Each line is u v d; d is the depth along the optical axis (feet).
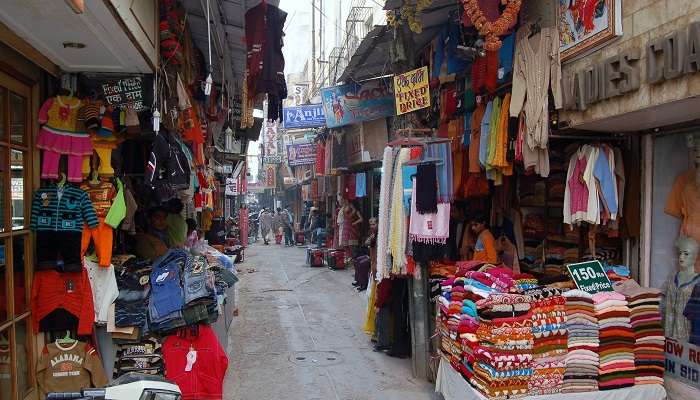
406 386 16.66
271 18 17.02
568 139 15.25
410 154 16.96
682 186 13.37
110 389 7.06
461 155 19.94
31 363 12.05
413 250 16.49
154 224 17.76
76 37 10.78
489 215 20.74
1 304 10.82
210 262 18.31
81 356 12.56
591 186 13.78
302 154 60.29
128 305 13.23
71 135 12.76
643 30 11.10
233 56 23.94
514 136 15.23
